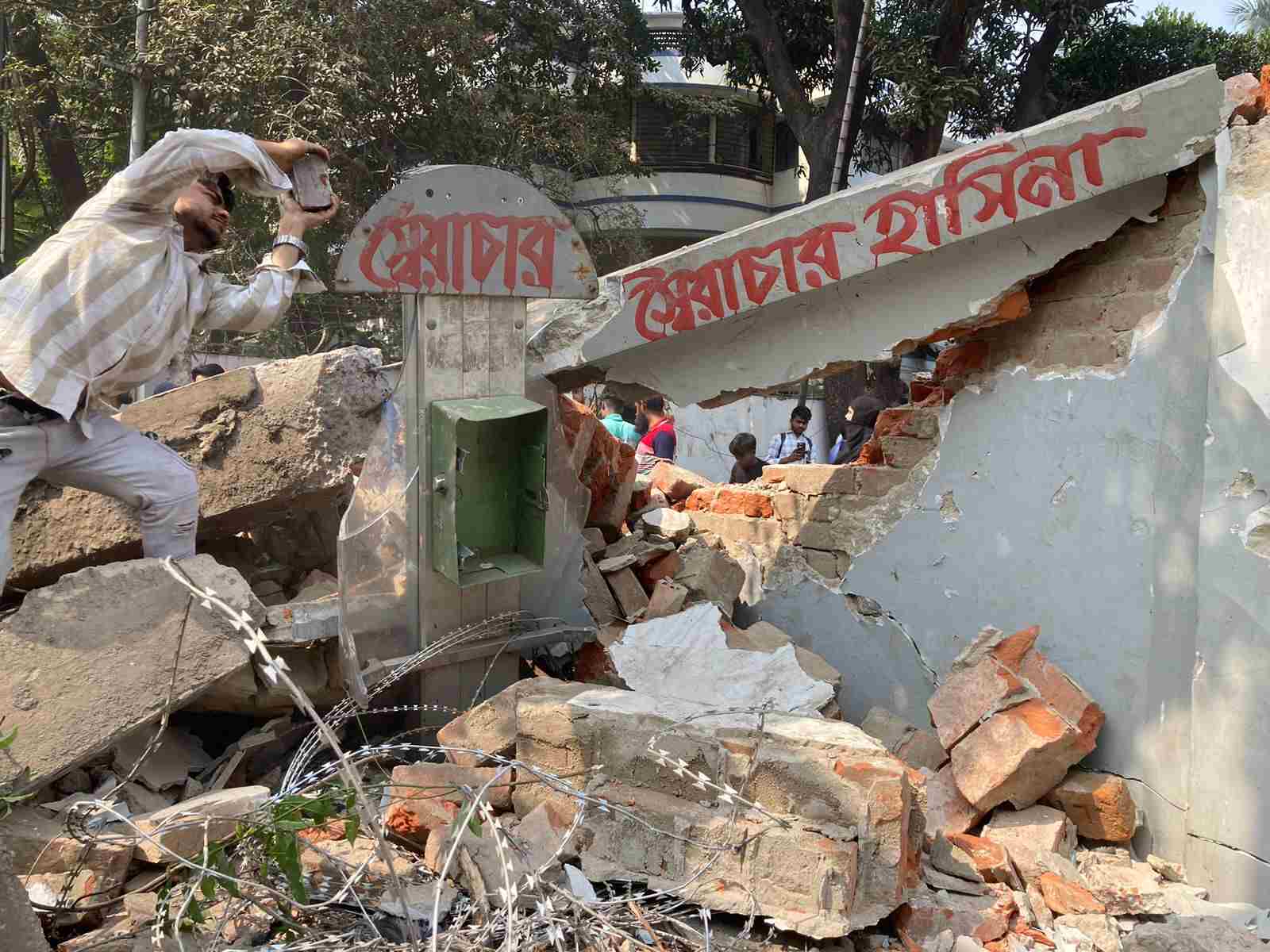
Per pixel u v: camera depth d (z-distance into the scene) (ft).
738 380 14.40
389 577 12.08
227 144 9.85
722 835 9.22
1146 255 12.42
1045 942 9.77
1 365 9.18
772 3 50.03
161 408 12.26
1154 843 12.16
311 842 10.14
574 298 12.94
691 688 12.40
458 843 8.20
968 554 14.08
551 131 47.24
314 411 12.21
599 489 16.25
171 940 8.11
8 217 47.91
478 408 12.01
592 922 8.26
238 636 10.33
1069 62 54.49
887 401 38.96
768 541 16.81
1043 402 13.29
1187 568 11.84
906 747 12.97
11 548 11.93
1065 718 12.11
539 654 14.15
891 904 9.08
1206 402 11.69
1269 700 10.99
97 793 10.30
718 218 69.62
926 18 42.88
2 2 39.34
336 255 39.88
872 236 13.24
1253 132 11.30
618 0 51.42
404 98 41.16
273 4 37.11
